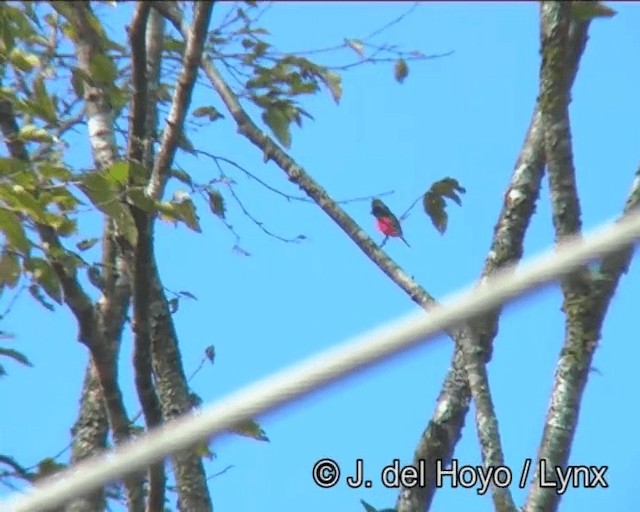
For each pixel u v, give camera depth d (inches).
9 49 438.3
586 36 374.6
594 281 388.8
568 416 392.2
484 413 396.5
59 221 422.3
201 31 413.7
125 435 439.8
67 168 423.2
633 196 395.9
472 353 402.3
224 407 233.9
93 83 442.9
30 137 428.1
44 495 247.8
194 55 417.7
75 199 425.1
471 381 400.2
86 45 448.8
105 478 244.1
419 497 419.5
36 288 450.6
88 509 420.2
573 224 373.1
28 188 421.4
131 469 242.7
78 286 434.6
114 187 422.3
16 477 439.2
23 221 435.2
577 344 393.7
